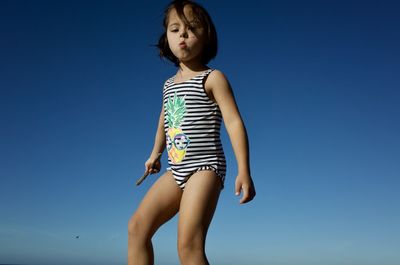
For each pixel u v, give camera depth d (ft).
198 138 4.40
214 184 4.25
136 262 4.36
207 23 4.63
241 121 4.35
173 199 4.47
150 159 5.11
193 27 4.54
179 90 4.54
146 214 4.42
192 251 4.07
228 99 4.40
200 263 4.06
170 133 4.55
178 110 4.50
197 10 4.59
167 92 4.66
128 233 4.45
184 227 4.10
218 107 4.50
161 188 4.48
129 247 4.42
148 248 4.42
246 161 4.24
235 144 4.29
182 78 4.63
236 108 4.41
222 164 4.41
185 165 4.39
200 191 4.17
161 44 4.97
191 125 4.43
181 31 4.53
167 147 4.58
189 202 4.15
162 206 4.44
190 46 4.53
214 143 4.41
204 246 4.11
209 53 4.69
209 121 4.44
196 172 4.33
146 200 4.47
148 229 4.41
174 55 4.89
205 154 4.36
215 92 4.42
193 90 4.48
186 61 4.65
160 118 5.08
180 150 4.44
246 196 4.12
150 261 4.42
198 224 4.09
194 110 4.44
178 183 4.42
